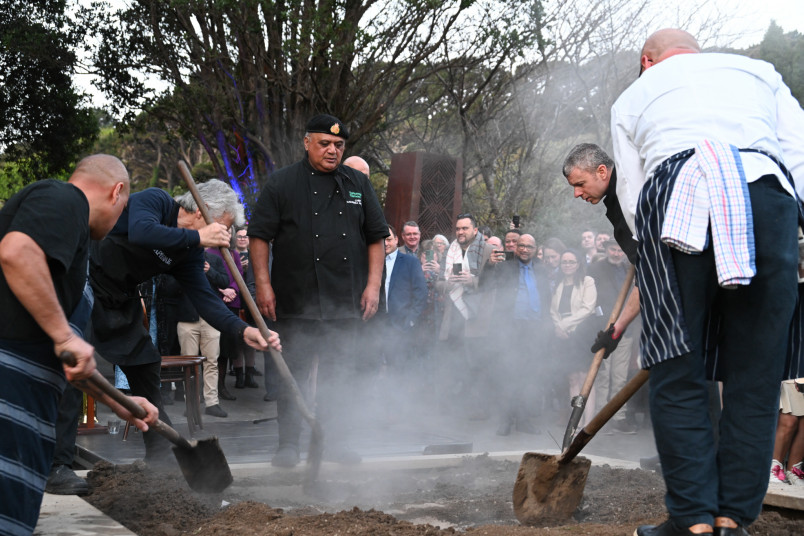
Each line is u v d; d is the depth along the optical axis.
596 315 8.21
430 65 17.98
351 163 5.67
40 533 3.17
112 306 4.42
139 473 4.28
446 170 14.64
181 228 4.17
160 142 32.94
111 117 18.95
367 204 5.11
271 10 14.84
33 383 2.67
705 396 2.65
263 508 3.51
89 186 2.87
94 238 2.95
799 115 2.89
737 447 2.64
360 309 5.06
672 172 2.66
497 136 17.61
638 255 2.78
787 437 4.77
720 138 2.69
